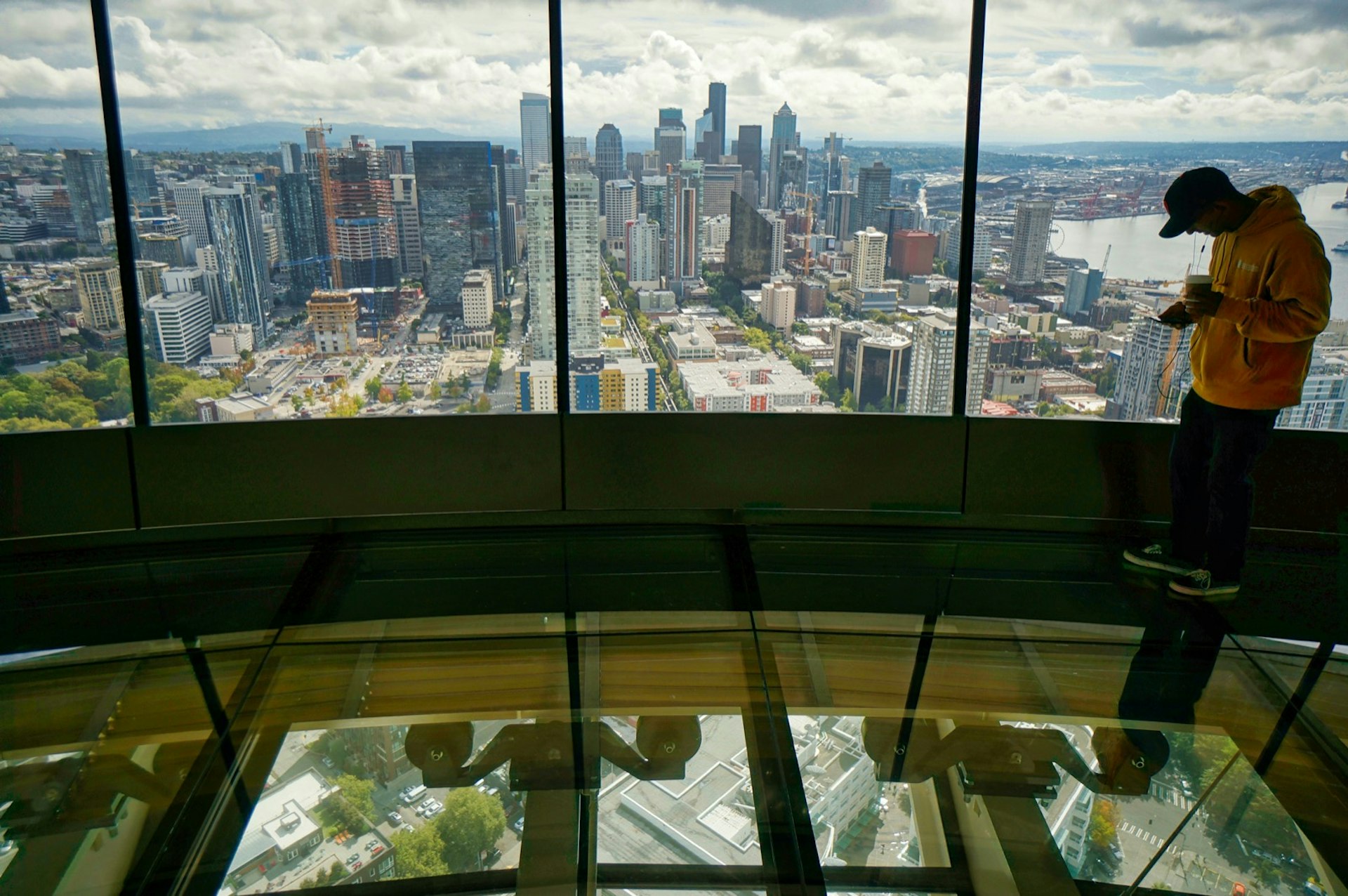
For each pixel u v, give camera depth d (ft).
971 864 6.79
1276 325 9.85
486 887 6.51
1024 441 13.15
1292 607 10.91
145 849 6.79
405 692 8.94
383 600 10.97
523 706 8.73
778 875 6.64
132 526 12.55
